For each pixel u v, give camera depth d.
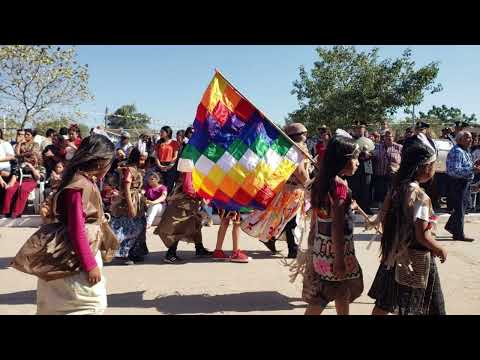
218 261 6.91
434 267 3.55
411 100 20.62
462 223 8.34
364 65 22.20
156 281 5.91
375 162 10.70
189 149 6.07
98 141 3.17
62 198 3.06
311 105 23.05
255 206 5.95
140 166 6.90
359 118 21.17
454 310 4.75
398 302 3.48
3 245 7.95
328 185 3.46
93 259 3.00
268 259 7.03
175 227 6.71
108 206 7.61
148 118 17.48
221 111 5.89
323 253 3.58
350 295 3.66
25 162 10.10
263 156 5.85
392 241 3.49
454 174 8.25
